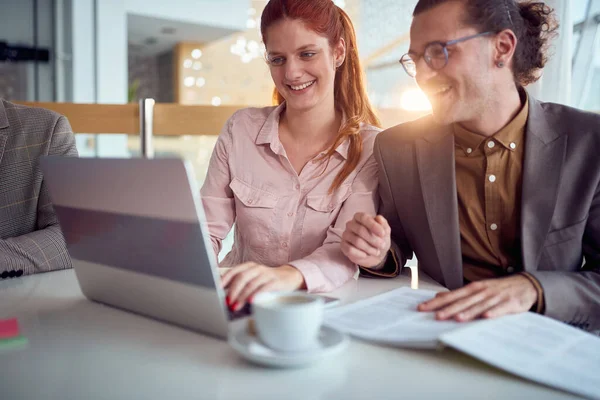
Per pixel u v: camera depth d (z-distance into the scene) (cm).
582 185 105
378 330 75
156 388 58
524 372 61
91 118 190
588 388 58
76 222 85
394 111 193
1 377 61
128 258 78
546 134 108
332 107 144
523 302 85
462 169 117
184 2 616
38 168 137
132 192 72
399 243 129
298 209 138
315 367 65
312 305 63
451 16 103
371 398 56
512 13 107
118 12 479
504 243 115
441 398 57
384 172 124
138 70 835
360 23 244
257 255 141
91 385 59
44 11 479
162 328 78
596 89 203
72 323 81
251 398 56
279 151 141
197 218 66
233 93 715
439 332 73
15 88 480
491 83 107
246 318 81
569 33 170
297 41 132
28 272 112
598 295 91
